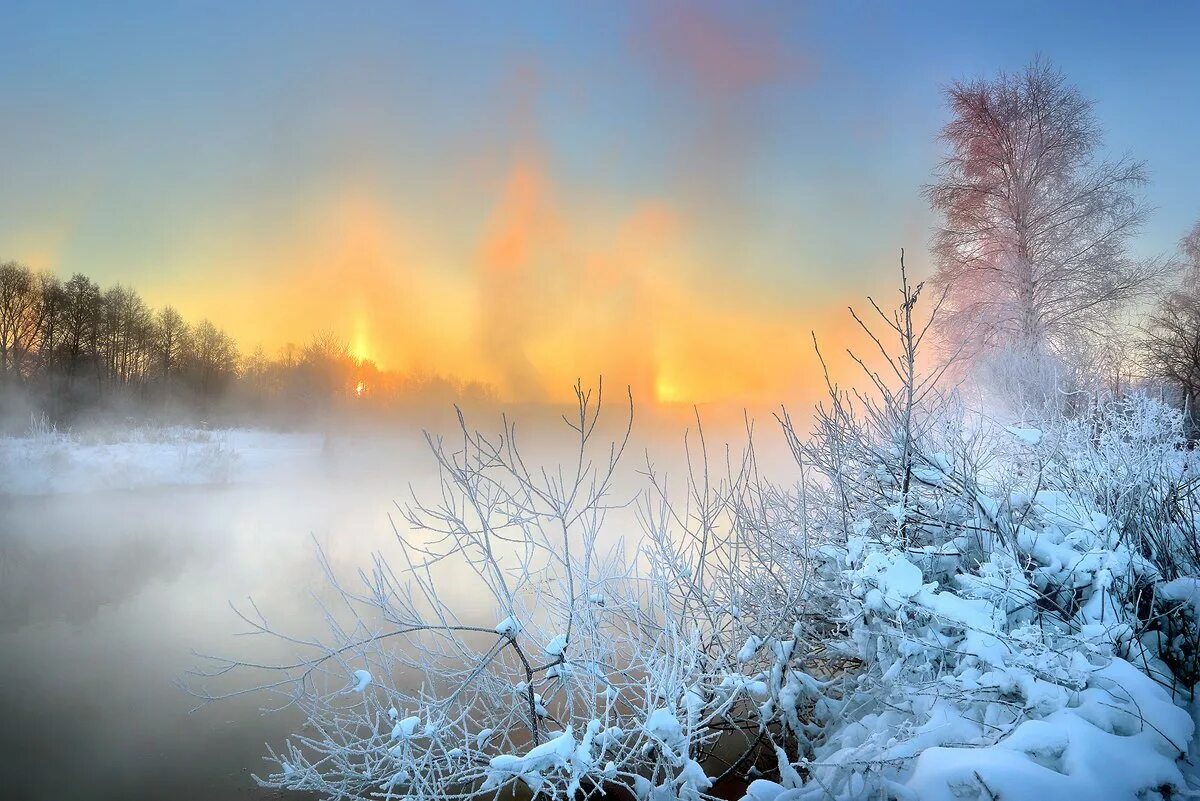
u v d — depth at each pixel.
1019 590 3.84
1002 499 4.48
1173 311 19.75
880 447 4.76
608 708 3.80
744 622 4.85
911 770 3.17
